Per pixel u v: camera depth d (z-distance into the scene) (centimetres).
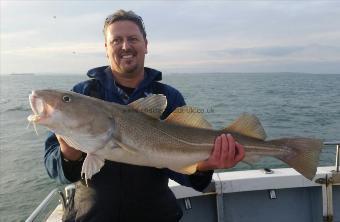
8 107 3512
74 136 287
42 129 2139
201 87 7188
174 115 325
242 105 3334
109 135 295
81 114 287
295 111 2859
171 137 315
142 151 304
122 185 305
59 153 296
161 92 349
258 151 338
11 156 1528
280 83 9938
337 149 496
